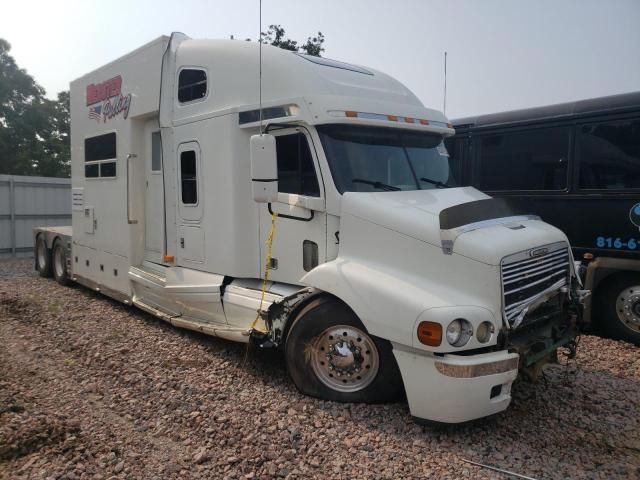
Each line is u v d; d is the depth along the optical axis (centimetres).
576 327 481
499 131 794
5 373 520
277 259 528
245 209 557
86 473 338
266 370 534
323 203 476
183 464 353
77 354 583
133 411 434
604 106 690
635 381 521
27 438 369
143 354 579
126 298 764
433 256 411
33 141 3014
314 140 485
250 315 548
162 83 652
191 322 614
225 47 588
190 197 618
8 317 759
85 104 873
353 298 421
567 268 480
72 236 943
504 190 791
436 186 541
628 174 670
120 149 762
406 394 404
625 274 669
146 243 748
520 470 357
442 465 360
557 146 735
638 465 366
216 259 583
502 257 393
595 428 420
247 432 396
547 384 505
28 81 3006
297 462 359
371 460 364
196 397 460
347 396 445
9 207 1547
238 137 551
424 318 381
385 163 511
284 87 518
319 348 457
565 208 726
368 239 445
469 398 375
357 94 540
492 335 389
